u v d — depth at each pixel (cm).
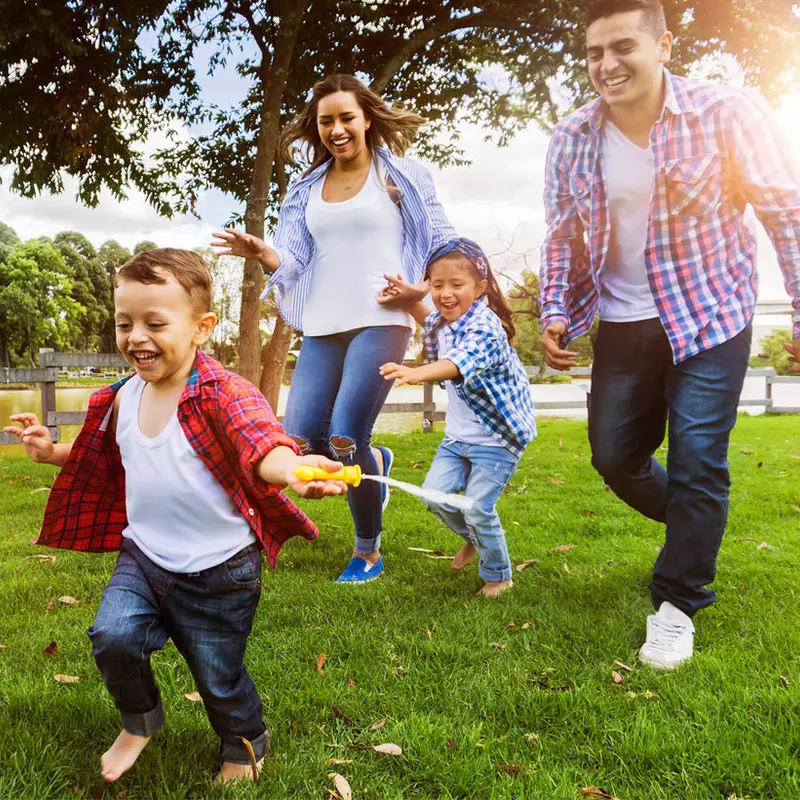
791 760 202
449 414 363
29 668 260
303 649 279
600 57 277
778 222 265
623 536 462
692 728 221
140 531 190
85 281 6744
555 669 263
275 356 1125
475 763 201
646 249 281
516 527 489
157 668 263
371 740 218
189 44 1148
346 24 1149
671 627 272
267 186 989
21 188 1112
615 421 307
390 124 385
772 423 1193
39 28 844
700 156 270
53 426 909
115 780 191
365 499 369
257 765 198
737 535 458
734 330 273
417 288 356
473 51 1258
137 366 183
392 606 329
